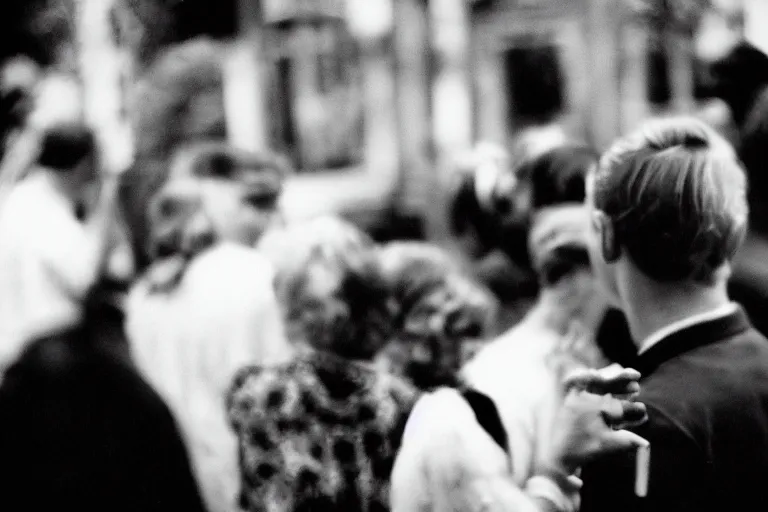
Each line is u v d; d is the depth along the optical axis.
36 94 10.59
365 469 3.49
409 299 3.54
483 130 15.70
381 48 15.70
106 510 3.52
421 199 14.27
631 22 14.14
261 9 15.22
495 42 15.58
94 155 6.59
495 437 2.99
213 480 4.97
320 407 3.53
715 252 2.69
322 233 3.67
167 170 6.54
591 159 3.98
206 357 5.00
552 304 3.51
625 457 2.54
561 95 15.34
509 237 4.19
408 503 2.93
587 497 2.56
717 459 2.56
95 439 3.54
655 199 2.67
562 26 15.22
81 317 3.67
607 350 3.49
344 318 3.52
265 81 15.43
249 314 5.02
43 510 3.50
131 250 5.90
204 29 13.98
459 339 3.54
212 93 13.24
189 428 4.98
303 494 3.49
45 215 6.18
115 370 3.61
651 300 2.74
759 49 4.70
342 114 15.78
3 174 8.30
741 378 2.63
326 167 15.59
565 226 3.52
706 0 11.33
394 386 3.51
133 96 12.45
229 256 5.12
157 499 3.57
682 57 13.30
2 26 13.52
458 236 4.63
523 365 3.30
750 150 3.98
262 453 3.54
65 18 13.38
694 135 2.72
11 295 6.10
